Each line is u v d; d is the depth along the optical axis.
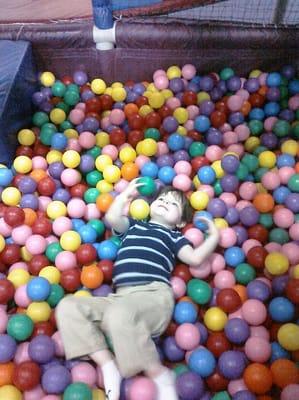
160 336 1.93
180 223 2.35
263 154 2.78
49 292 1.95
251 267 2.15
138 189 2.43
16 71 2.90
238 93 3.51
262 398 1.64
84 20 3.50
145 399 1.57
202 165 2.77
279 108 3.39
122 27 3.45
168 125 3.03
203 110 3.25
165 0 3.50
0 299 1.91
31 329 1.79
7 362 1.70
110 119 3.16
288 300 1.90
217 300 1.96
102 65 3.64
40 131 3.11
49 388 1.59
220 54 3.69
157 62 3.67
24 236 2.26
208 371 1.73
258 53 3.73
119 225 2.23
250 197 2.54
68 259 2.13
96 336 1.69
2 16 3.50
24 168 2.66
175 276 2.12
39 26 3.46
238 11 3.92
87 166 2.75
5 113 2.71
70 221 2.38
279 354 1.77
